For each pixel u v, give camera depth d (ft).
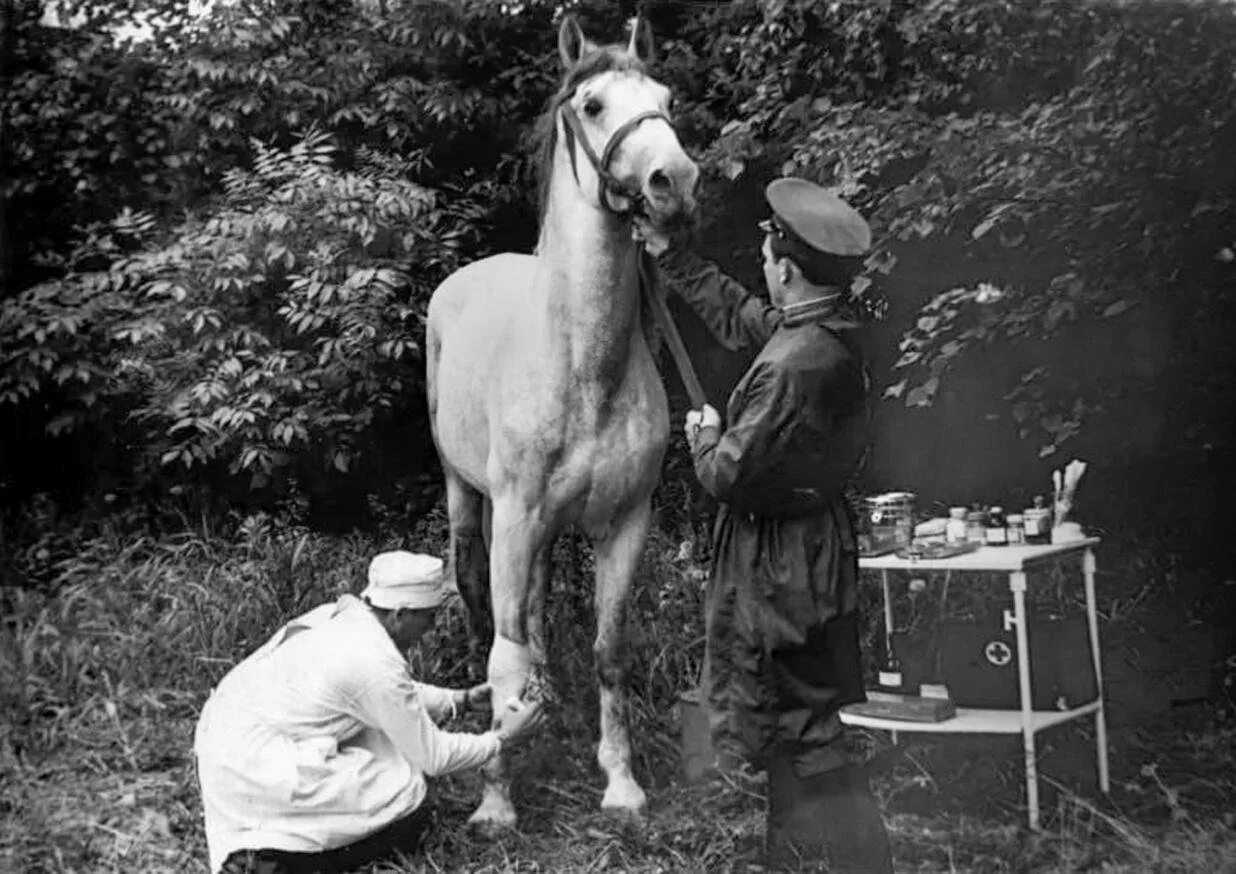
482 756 11.28
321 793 10.66
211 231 21.08
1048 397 17.29
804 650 9.52
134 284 21.44
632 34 11.64
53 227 23.21
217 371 20.43
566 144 11.37
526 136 23.41
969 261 18.37
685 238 10.78
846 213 9.80
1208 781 12.10
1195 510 17.20
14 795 13.01
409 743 10.95
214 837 10.76
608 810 12.13
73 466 21.84
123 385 21.22
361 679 10.82
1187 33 15.62
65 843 12.00
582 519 12.14
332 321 21.39
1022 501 18.99
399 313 21.21
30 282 22.75
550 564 13.64
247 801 10.69
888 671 12.84
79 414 20.94
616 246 11.23
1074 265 16.51
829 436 9.42
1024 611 11.46
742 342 11.41
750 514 9.71
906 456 19.95
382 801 10.94
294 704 10.85
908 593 15.10
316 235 21.20
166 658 16.22
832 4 20.74
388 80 24.02
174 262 20.81
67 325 20.11
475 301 13.56
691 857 11.25
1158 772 12.39
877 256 18.21
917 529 12.57
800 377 9.26
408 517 21.97
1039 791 12.09
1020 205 16.42
